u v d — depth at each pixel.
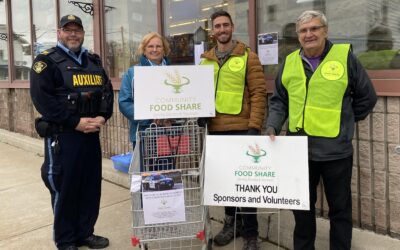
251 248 3.26
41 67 3.16
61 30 3.30
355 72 2.63
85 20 6.59
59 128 3.28
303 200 2.69
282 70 2.88
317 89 2.66
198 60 4.74
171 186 2.80
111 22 6.10
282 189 2.72
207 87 3.03
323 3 3.58
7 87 8.88
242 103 3.24
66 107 3.23
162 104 3.01
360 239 3.20
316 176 2.85
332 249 2.86
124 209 4.52
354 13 3.39
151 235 2.88
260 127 3.17
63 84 3.24
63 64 3.26
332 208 2.81
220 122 3.27
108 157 6.25
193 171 2.89
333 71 2.62
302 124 2.73
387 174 3.20
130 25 5.75
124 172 5.38
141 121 3.32
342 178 2.72
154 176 2.80
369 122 3.24
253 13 4.02
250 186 2.77
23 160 6.96
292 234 3.39
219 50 3.33
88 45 6.60
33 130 8.17
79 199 3.60
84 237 3.63
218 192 2.82
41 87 3.14
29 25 8.13
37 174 6.06
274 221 3.58
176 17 4.98
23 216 4.45
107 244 3.66
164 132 3.24
